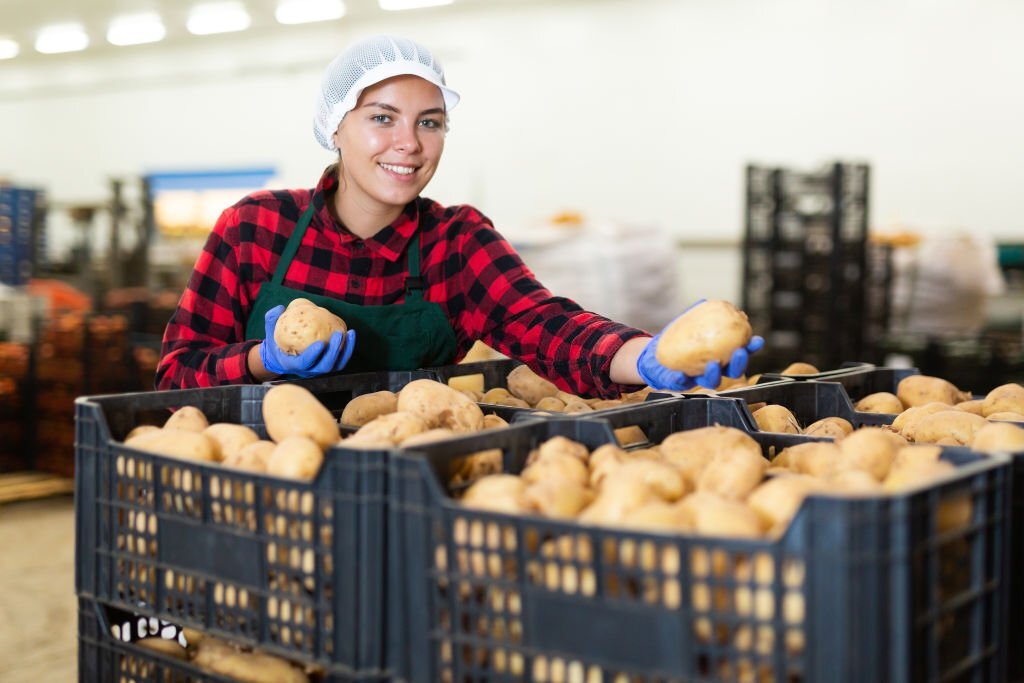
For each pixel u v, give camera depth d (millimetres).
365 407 1562
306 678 1170
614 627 857
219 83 12805
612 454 1154
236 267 1893
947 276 6863
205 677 1123
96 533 1225
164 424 1476
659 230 7367
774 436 1408
